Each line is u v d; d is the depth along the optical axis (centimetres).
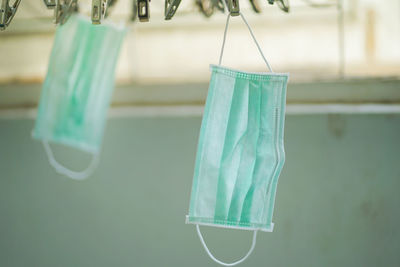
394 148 244
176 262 251
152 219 257
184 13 256
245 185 166
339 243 241
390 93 247
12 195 269
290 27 254
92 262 258
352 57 252
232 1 155
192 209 162
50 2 169
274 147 164
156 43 268
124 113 269
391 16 248
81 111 220
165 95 265
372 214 241
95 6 158
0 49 273
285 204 247
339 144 248
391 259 237
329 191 246
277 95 164
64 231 263
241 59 260
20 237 265
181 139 262
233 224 164
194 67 265
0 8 172
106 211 261
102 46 213
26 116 273
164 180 260
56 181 268
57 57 200
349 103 250
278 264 243
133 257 255
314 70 255
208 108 162
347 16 250
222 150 164
